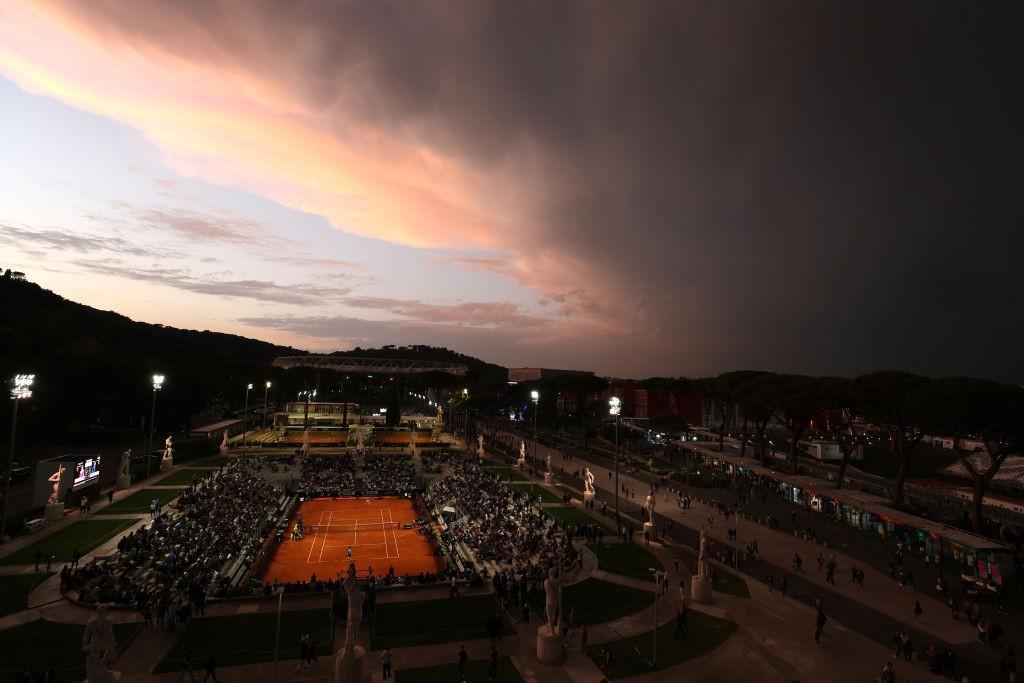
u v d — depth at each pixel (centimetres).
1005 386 5569
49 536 5006
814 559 5153
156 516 5506
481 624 3628
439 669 3067
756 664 3219
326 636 3375
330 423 15312
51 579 3997
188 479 7681
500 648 3331
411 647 3309
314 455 10031
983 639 3512
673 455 11531
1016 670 3016
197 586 3638
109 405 11550
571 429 16050
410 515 7269
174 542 4784
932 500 7238
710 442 12681
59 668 2884
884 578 4684
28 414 9181
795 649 3400
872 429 15012
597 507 7056
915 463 10350
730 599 4166
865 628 3716
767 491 8112
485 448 11912
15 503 6134
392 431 13525
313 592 3991
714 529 6147
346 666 2756
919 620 3856
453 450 11400
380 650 3262
